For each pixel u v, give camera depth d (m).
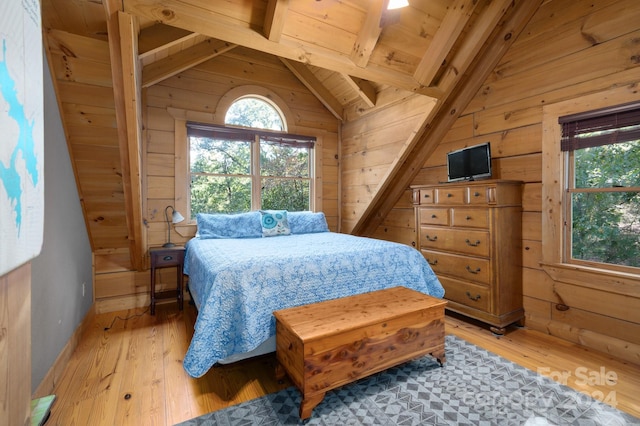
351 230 4.17
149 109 3.13
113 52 1.72
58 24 1.69
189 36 2.45
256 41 1.91
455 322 2.68
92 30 1.75
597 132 2.13
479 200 2.49
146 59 2.73
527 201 2.54
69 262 2.14
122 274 3.04
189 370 1.54
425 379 1.77
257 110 3.87
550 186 2.37
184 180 3.30
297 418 1.46
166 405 1.57
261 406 1.56
